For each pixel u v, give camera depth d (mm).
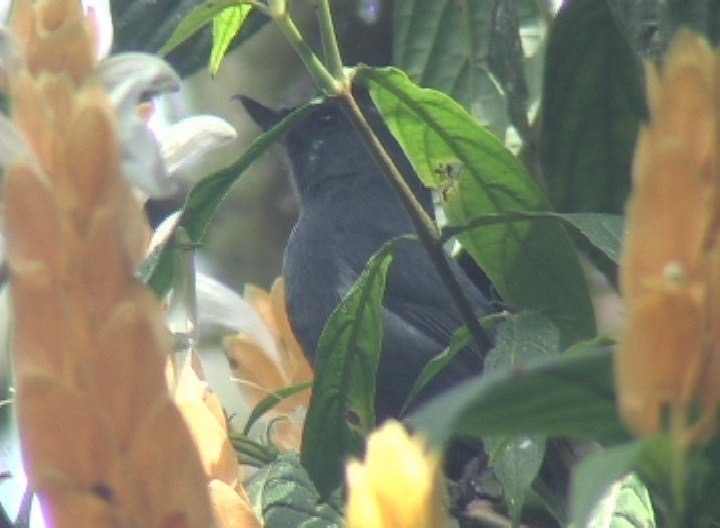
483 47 6430
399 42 6492
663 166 2381
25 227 2730
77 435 2736
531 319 5074
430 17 6488
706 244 2393
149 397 2762
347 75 5305
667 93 2379
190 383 4055
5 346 4121
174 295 4500
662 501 2752
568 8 5828
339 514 5230
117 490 2758
